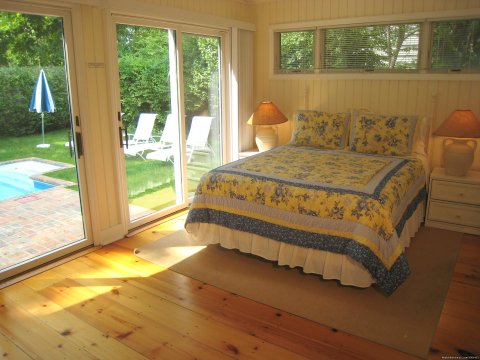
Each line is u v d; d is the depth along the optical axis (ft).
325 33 15.34
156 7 11.85
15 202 10.12
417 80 13.80
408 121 13.07
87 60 10.37
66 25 9.84
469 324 7.62
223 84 16.02
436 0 13.02
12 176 9.53
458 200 12.07
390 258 8.36
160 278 9.61
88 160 10.77
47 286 9.25
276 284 9.25
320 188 9.24
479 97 12.94
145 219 13.08
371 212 8.46
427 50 13.51
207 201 10.66
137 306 8.41
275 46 16.52
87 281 9.48
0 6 8.58
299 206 9.21
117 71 11.30
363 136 13.39
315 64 15.74
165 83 13.29
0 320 7.95
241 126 16.71
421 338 7.23
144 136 12.80
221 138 16.52
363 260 8.27
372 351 6.94
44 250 10.52
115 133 11.39
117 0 10.68
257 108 15.96
